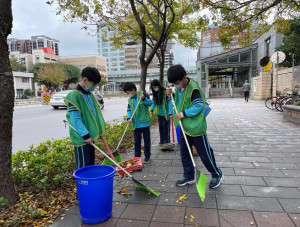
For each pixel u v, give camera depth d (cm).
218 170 319
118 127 635
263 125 775
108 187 247
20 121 1090
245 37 811
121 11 812
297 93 1134
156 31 989
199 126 297
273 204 268
